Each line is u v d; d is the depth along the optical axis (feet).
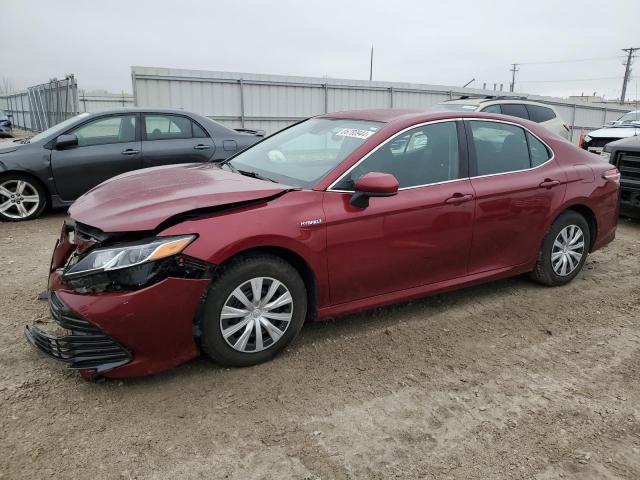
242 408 9.60
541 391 10.57
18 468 7.93
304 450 8.59
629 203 24.06
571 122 77.66
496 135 14.30
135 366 9.67
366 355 11.69
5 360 10.84
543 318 13.97
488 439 9.07
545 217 14.78
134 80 48.93
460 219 13.00
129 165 24.49
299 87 57.72
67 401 9.59
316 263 11.09
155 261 9.39
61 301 9.59
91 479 7.80
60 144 23.20
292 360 11.31
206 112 52.90
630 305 15.03
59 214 24.88
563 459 8.66
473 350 12.13
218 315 10.19
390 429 9.21
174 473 7.98
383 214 11.75
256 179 12.21
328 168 11.87
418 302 14.71
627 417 9.84
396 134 12.45
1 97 128.88
